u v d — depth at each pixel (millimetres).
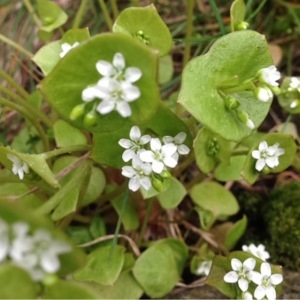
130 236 135
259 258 111
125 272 123
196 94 98
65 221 120
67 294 80
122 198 131
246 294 108
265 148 109
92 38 86
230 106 101
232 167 131
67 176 126
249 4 136
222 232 137
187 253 130
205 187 134
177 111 131
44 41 156
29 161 101
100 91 87
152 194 112
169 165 103
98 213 136
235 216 144
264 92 101
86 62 90
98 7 168
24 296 78
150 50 84
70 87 93
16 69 164
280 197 140
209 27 163
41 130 128
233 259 107
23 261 73
